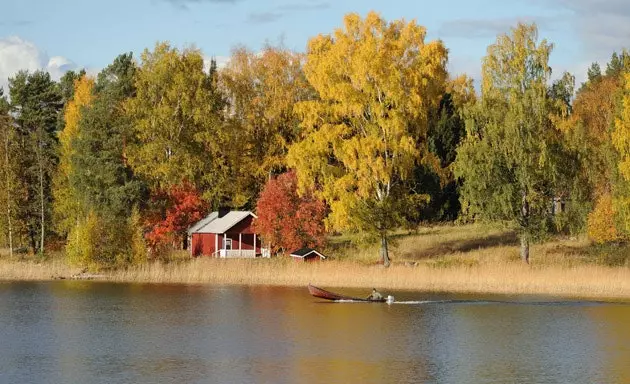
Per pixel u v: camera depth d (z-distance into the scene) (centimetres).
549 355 4244
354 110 7438
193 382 3672
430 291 6600
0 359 4106
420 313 5531
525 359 4153
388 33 7569
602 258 7562
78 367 3941
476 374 3841
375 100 7538
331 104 7844
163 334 4781
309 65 7819
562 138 7350
